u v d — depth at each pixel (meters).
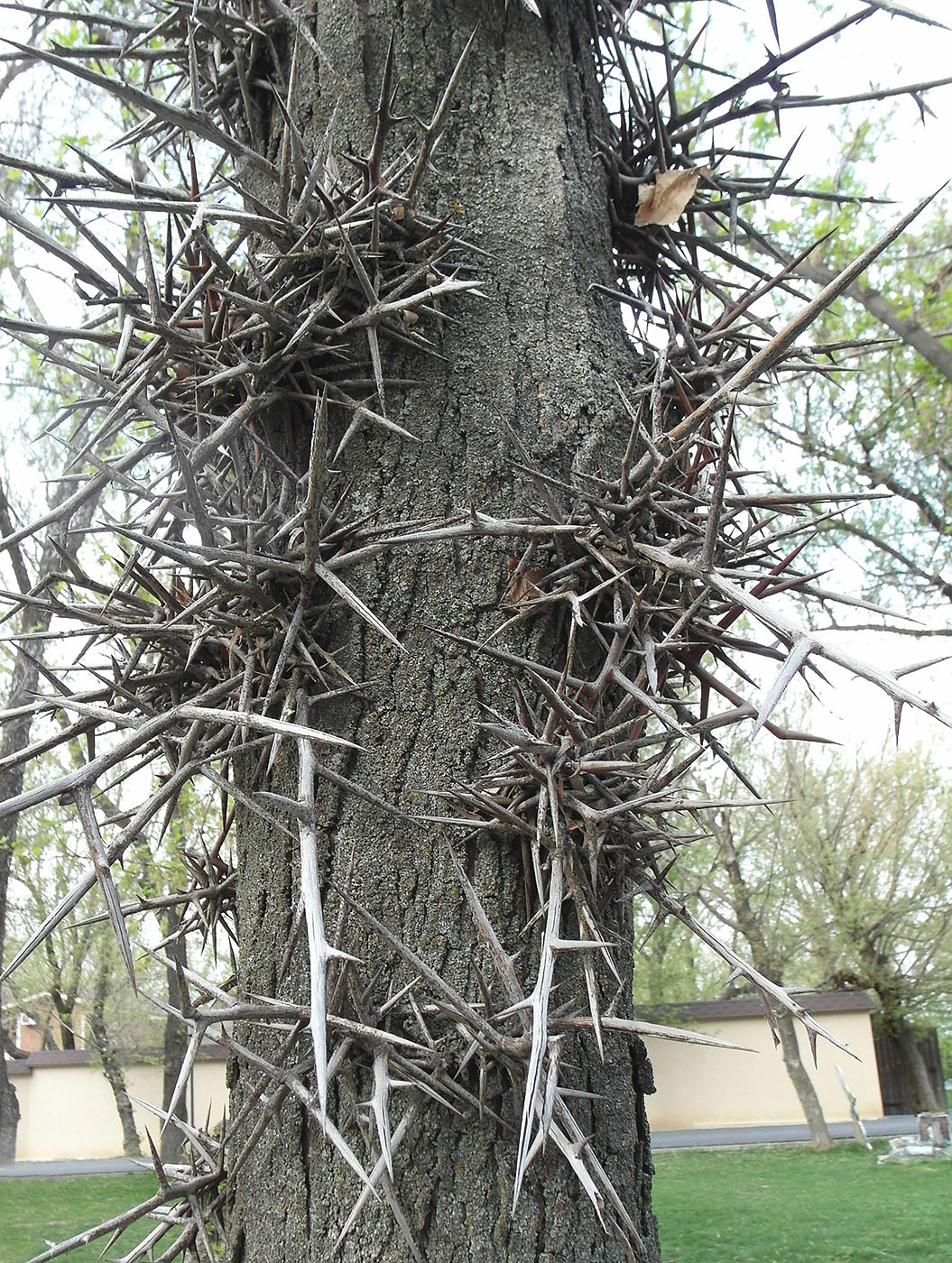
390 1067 1.30
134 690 1.53
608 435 1.67
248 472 1.73
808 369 1.77
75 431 1.82
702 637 1.49
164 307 1.61
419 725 1.52
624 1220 1.23
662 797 1.32
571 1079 1.41
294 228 1.52
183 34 1.88
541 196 1.79
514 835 1.45
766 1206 10.70
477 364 1.68
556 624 1.55
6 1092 15.01
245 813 1.63
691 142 2.02
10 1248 8.37
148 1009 15.65
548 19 1.91
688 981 18.09
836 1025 20.89
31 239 1.46
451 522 1.53
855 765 19.52
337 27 1.84
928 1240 8.69
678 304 1.91
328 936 1.47
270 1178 1.44
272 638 1.50
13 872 10.85
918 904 19.16
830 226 8.35
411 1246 1.21
